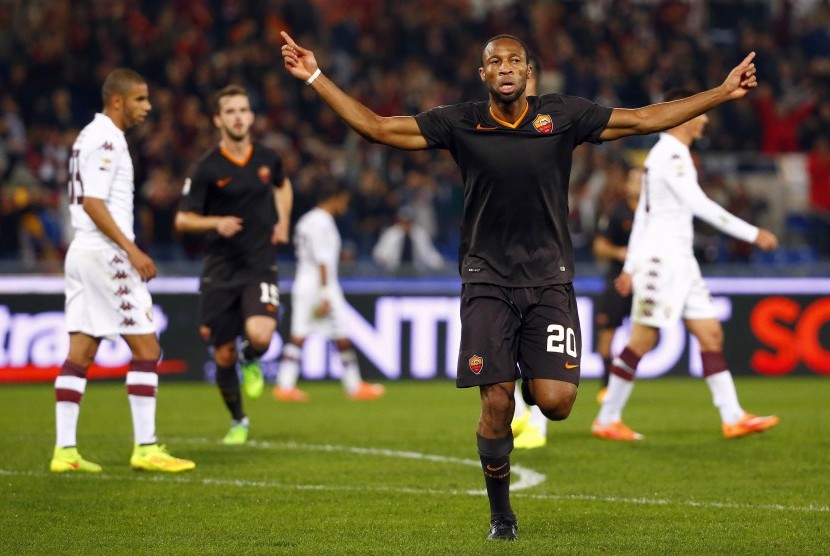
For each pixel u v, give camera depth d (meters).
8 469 24.72
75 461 24.58
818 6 78.31
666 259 29.23
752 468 25.08
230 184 28.36
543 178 17.52
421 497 21.50
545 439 29.58
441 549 16.88
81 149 23.97
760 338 50.34
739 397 42.09
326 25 73.12
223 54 63.06
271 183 29.09
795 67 74.25
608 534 18.08
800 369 50.78
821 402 40.28
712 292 50.22
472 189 17.69
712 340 29.62
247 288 28.66
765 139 65.44
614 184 53.78
